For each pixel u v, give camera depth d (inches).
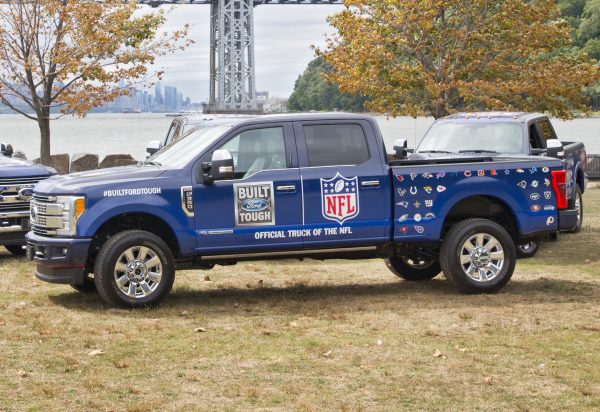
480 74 995.9
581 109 1011.9
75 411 257.0
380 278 499.5
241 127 409.1
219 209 402.3
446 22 1002.7
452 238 428.8
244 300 428.1
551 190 439.8
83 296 434.6
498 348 331.3
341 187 412.8
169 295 441.7
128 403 264.7
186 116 593.3
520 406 263.6
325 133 416.5
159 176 399.5
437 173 423.8
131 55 1010.7
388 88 973.8
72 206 391.5
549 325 368.8
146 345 334.0
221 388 280.7
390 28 975.6
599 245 629.6
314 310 400.5
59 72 986.7
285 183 406.9
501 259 434.3
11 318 378.6
